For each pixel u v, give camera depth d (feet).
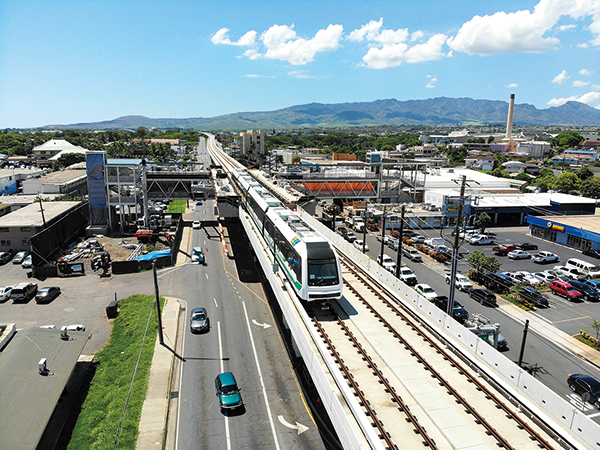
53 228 198.59
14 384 88.12
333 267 91.09
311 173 298.97
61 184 309.42
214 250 214.07
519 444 55.47
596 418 85.66
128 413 87.71
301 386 100.17
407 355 76.89
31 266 182.50
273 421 87.56
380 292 106.52
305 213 196.85
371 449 50.65
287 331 124.57
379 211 266.98
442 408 62.03
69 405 92.63
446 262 196.13
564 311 142.41
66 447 79.66
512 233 261.24
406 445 54.44
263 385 100.07
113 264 177.37
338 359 73.46
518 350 115.03
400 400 62.13
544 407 63.93
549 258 198.80
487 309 143.43
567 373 104.06
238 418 88.22
